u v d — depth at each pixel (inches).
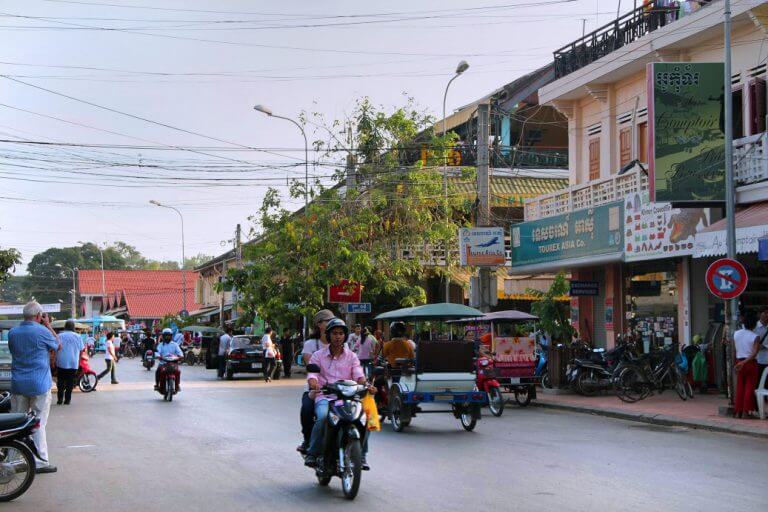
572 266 1061.8
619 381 767.7
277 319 1402.6
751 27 817.5
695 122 771.4
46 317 453.1
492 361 740.7
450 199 1437.0
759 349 615.5
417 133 1480.1
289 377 1353.3
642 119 971.9
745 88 819.4
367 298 1473.9
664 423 634.2
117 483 393.7
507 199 1405.0
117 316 3474.4
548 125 1583.4
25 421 361.4
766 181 725.9
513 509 323.6
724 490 360.8
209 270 2834.6
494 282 1029.2
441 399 590.9
